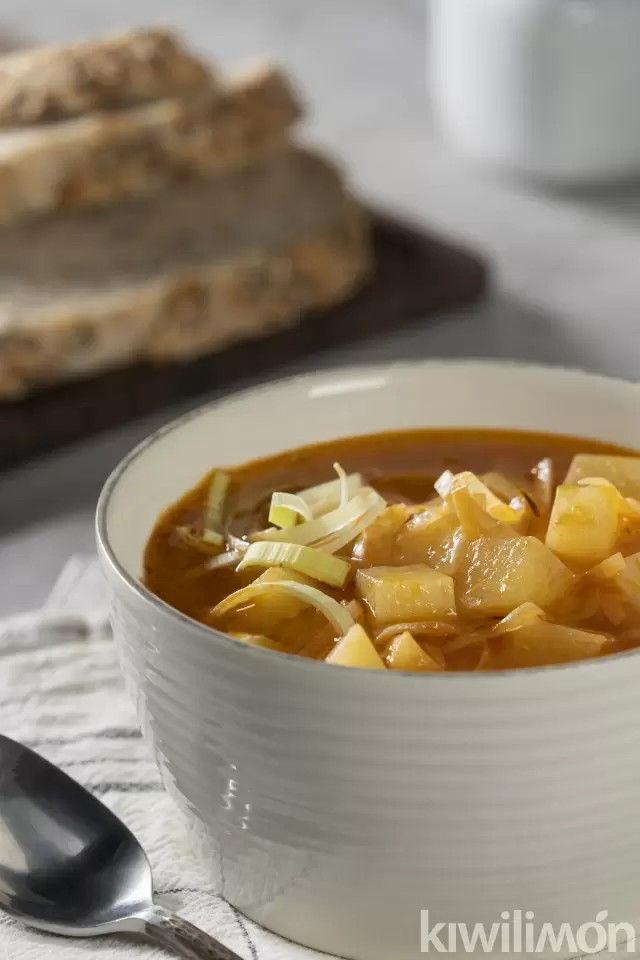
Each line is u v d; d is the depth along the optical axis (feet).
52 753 1.71
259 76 3.11
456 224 3.49
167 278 2.76
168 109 2.96
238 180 3.15
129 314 2.62
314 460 1.77
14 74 3.05
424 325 2.96
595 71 3.33
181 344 2.71
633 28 3.28
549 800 1.40
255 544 1.60
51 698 1.78
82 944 1.52
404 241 3.14
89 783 1.67
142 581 1.60
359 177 3.80
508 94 3.44
